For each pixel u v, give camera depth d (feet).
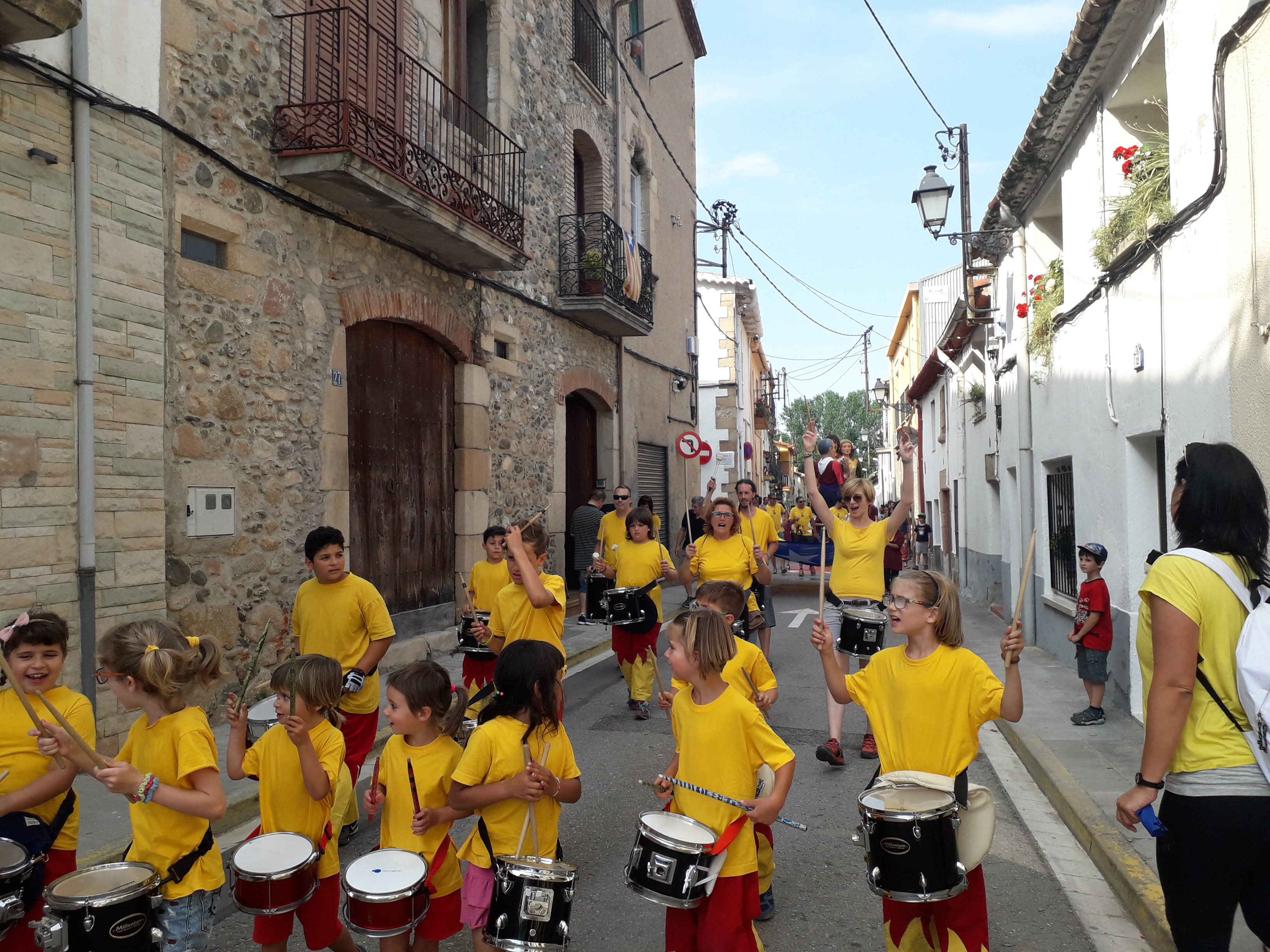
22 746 10.09
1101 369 26.40
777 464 156.56
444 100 33.47
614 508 50.11
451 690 11.02
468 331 34.55
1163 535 23.63
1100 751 20.10
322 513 25.96
